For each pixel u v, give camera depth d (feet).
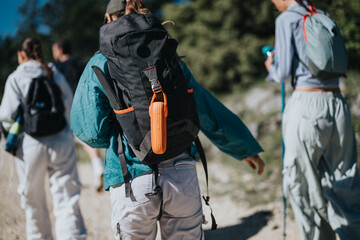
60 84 10.85
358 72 20.58
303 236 8.74
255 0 28.94
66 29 74.90
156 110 5.68
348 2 16.98
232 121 7.44
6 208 15.58
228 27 29.43
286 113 8.95
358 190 8.64
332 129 8.61
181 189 6.25
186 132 6.18
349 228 8.49
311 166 8.68
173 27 32.04
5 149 10.01
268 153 18.63
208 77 29.32
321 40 8.32
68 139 10.69
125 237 6.31
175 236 6.44
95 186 18.40
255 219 12.80
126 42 5.85
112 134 6.48
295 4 9.01
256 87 26.04
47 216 10.67
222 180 17.47
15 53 71.05
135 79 5.85
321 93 8.61
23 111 10.20
